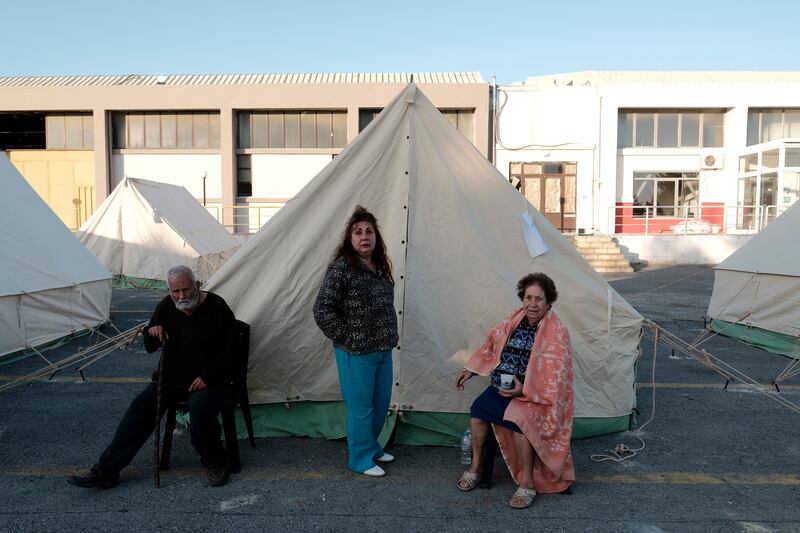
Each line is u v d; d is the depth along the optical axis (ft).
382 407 14.39
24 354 25.96
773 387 22.27
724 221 82.53
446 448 15.96
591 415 16.60
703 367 25.54
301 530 11.75
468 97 82.28
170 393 14.02
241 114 86.48
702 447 16.24
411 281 15.96
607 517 12.34
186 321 13.97
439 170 16.48
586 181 83.35
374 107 84.28
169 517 12.21
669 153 84.58
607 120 82.64
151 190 54.75
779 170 73.26
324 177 16.58
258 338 16.05
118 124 86.63
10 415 18.42
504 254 16.51
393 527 11.89
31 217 29.40
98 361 25.52
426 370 15.88
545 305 13.34
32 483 13.74
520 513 12.48
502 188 16.76
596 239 73.20
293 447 15.83
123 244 51.90
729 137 83.76
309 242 16.11
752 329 29.89
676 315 38.68
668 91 82.23
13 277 25.68
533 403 13.00
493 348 14.03
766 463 15.20
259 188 86.94
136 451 13.74
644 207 80.79
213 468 13.65
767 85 81.82
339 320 13.48
